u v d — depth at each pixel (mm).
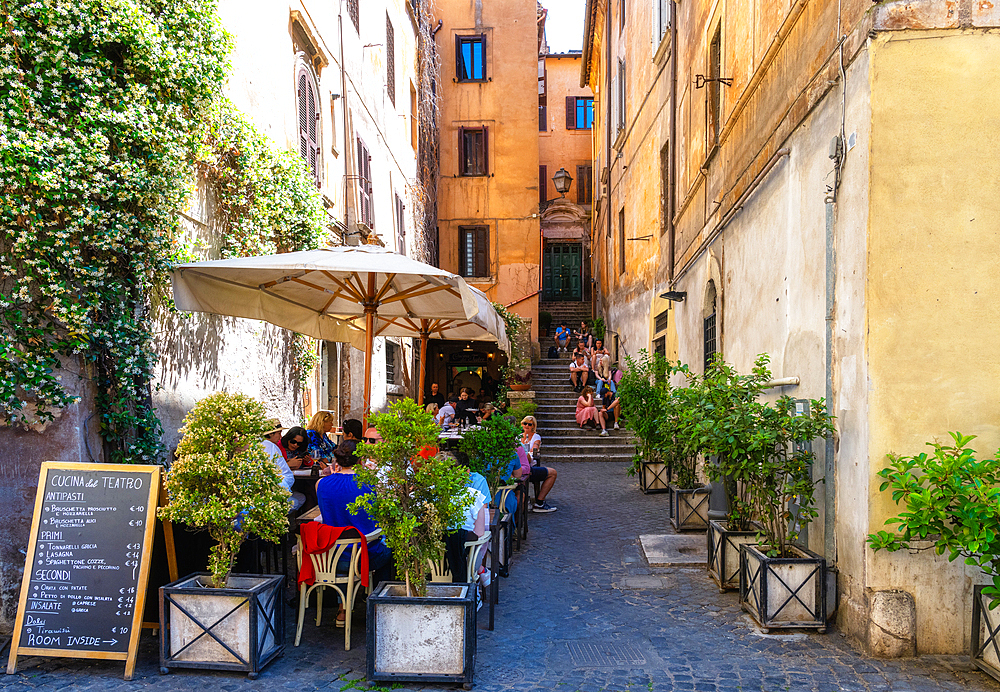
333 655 4582
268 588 4383
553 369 21062
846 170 4910
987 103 4496
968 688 4066
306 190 8789
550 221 29781
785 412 5270
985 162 4508
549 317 26672
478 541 5070
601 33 23500
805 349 5711
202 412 4348
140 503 4398
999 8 4465
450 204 22453
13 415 4945
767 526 5789
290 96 9305
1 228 4633
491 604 5094
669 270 12633
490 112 22547
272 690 4047
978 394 4480
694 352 10875
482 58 22625
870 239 4547
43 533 4367
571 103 30203
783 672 4309
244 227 7512
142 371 5484
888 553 4512
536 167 22484
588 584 6270
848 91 4902
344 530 4797
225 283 6059
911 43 4520
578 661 4523
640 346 16297
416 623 4148
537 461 9930
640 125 16188
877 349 4523
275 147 8039
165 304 5781
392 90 16672
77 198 4879
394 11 17047
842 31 5020
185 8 5727
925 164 4516
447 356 23859
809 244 5633
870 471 4516
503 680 4234
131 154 5254
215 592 4250
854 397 4742
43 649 4230
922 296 4520
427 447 4355
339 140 11797
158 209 5414
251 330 7988
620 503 10258
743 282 7766
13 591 4992
